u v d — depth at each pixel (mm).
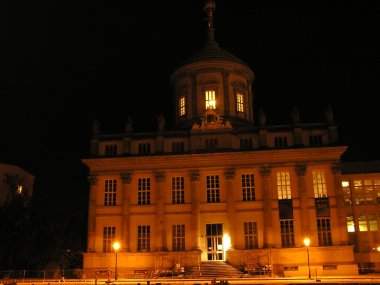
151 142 71125
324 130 68375
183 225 67312
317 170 67125
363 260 71375
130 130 71875
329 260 63156
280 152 67250
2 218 75188
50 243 80438
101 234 68250
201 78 77875
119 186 69875
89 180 69938
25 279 61812
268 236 64688
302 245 64188
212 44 83000
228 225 66062
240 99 78812
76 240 87812
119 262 66438
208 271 61094
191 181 68188
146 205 68500
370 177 78188
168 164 69312
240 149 68875
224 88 77000
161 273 61906
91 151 71062
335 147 66375
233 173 67625
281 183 67500
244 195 67500
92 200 69250
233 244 65062
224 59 78062
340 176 66000
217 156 68375
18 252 74938
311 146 67125
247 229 66188
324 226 64938
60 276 67625
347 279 50938
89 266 66875
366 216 76812
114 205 69062
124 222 67625
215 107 76250
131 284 50875
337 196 65250
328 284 46094
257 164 67750
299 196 66000
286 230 65438
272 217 65812
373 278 51500
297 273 61406
